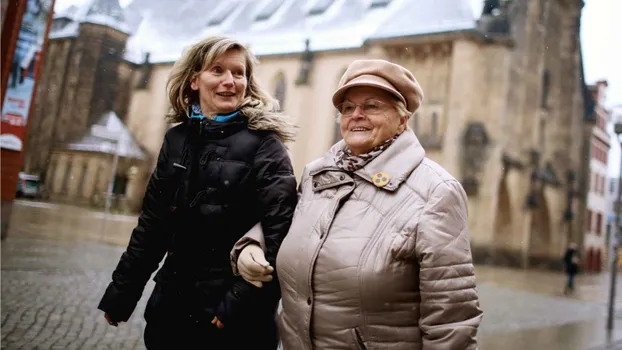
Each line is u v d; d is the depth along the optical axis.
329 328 1.90
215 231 2.24
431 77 30.97
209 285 2.22
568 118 35.66
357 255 1.87
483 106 29.25
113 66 44.28
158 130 42.56
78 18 44.84
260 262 2.04
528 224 30.33
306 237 2.00
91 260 10.45
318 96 36.22
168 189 2.40
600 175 46.59
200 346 2.23
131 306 2.48
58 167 41.19
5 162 17.95
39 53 18.55
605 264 47.91
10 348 4.45
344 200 2.02
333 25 39.56
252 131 2.33
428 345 1.79
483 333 7.40
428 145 29.62
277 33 42.59
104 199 39.00
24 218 17.86
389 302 1.85
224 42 2.39
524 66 31.31
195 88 2.50
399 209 1.91
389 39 32.19
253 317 2.17
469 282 1.82
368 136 2.05
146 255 2.45
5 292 6.61
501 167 28.86
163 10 51.72
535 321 9.41
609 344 7.33
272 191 2.22
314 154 35.66
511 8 30.47
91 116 43.03
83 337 5.04
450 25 30.67
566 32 36.19
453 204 1.88
